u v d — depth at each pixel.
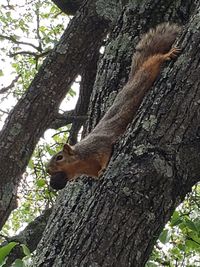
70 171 4.18
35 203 8.13
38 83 5.77
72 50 5.88
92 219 2.93
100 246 2.85
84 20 5.91
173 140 3.03
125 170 2.99
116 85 4.25
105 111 4.21
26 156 5.56
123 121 4.06
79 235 2.93
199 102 3.07
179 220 4.20
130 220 2.88
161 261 6.02
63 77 5.82
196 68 3.12
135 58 4.18
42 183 6.52
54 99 5.77
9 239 5.91
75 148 4.16
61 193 4.18
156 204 2.93
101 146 4.06
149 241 2.92
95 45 5.95
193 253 6.36
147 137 3.04
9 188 5.42
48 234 3.71
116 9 5.89
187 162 3.04
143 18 4.44
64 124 6.71
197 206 5.89
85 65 6.12
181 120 3.06
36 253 3.67
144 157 2.99
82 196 3.88
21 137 5.54
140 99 4.02
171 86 3.13
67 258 2.88
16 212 8.59
